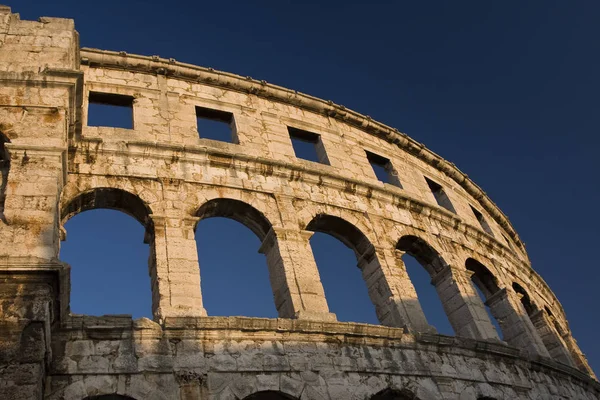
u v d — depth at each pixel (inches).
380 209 1159.0
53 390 639.1
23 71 810.8
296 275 917.2
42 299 585.6
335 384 784.9
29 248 625.3
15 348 546.9
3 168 730.2
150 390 679.1
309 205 1055.6
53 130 749.9
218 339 757.3
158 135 1045.8
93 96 1085.1
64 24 914.7
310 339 816.3
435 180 1498.5
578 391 1220.5
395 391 834.8
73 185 880.3
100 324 703.1
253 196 1007.0
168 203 919.7
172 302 791.1
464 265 1216.2
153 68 1165.7
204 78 1206.3
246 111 1210.6
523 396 1005.2
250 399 742.5
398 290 1010.1
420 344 918.4
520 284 1418.6
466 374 936.3
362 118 1390.3
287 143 1190.9
